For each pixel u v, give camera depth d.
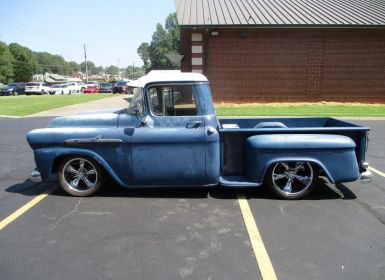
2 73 106.88
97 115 5.79
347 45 18.16
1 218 5.02
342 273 3.66
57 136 5.61
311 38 18.06
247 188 6.23
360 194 5.99
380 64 18.34
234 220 4.91
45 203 5.57
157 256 3.98
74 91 51.66
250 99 18.50
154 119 5.55
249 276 3.61
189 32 19.00
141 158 5.57
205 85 5.58
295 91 18.50
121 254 4.03
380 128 12.34
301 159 5.48
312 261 3.88
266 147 5.43
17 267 3.77
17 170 7.63
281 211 5.23
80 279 3.56
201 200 5.66
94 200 5.68
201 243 4.27
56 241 4.33
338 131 5.62
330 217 5.03
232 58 18.12
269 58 18.19
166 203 5.54
